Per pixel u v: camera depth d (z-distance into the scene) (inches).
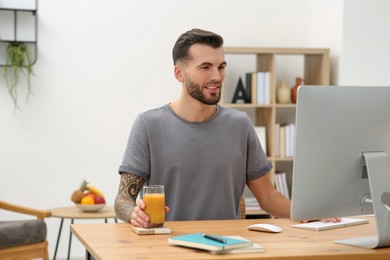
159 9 228.1
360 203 94.7
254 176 118.5
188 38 106.5
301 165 89.0
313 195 90.4
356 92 91.1
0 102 217.0
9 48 216.1
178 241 85.0
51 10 219.8
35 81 219.3
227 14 233.3
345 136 90.9
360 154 92.4
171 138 113.0
